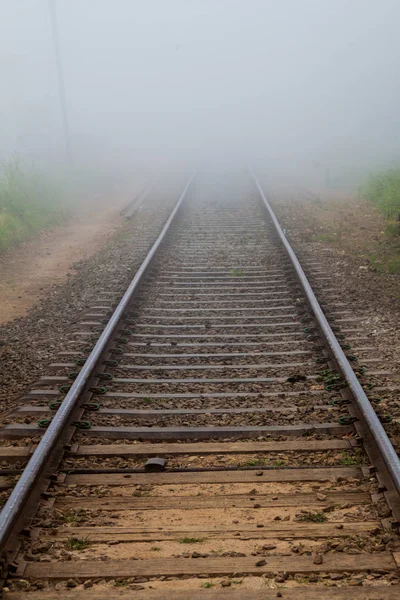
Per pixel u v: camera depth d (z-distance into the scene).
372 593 3.62
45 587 3.77
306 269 12.51
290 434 5.94
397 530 4.25
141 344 8.48
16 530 4.29
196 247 14.85
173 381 7.20
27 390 7.15
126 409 6.45
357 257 13.79
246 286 11.36
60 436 5.67
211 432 5.95
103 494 4.93
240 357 7.98
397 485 4.47
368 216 18.58
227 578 3.82
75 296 11.37
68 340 8.91
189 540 4.25
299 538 4.25
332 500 4.75
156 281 11.75
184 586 3.75
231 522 4.50
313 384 7.07
